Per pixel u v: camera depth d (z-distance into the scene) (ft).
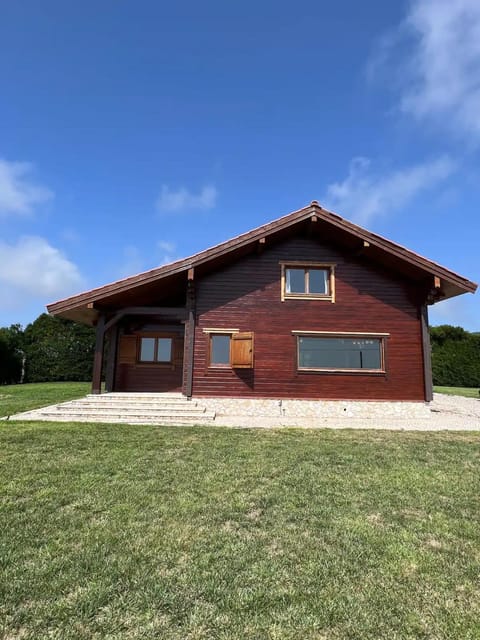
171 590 9.07
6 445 22.74
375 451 23.22
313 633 7.79
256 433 28.30
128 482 16.70
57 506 14.06
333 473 18.58
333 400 40.24
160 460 20.25
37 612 8.24
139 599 8.71
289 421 36.09
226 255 39.96
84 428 28.25
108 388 45.11
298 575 9.86
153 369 46.16
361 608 8.60
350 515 13.78
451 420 38.50
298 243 42.75
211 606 8.55
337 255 42.65
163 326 46.75
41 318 81.92
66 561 10.29
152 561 10.36
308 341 41.47
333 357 41.19
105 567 10.02
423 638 7.73
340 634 7.79
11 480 16.72
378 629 7.95
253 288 41.78
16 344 78.18
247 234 38.86
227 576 9.71
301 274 42.65
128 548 11.05
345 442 25.79
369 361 41.27
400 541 11.86
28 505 14.11
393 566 10.42
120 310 40.98
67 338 81.15
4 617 8.09
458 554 11.14
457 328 88.69
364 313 41.75
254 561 10.49
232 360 39.91
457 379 85.92
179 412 36.19
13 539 11.51
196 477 17.53
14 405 42.63
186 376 40.11
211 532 12.18
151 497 15.02
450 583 9.69
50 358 79.71
